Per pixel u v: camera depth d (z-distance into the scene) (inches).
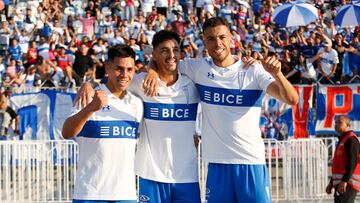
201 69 297.7
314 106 660.1
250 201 294.4
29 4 967.6
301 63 728.3
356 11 775.1
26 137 642.2
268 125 650.2
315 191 550.6
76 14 973.8
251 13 967.6
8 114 640.4
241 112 293.3
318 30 794.2
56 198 548.1
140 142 297.3
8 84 740.0
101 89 281.1
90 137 274.7
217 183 297.0
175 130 294.0
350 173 425.4
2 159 541.3
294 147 551.8
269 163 545.3
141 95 293.4
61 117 643.5
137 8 998.4
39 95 645.3
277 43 857.5
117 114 277.1
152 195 293.6
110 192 273.0
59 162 547.8
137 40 868.0
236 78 293.0
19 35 890.1
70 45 842.2
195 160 297.9
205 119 299.3
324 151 553.3
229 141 294.0
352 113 658.8
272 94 288.0
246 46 848.3
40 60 751.7
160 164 293.4
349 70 749.9
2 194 540.7
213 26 288.8
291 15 773.9
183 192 293.9
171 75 295.6
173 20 967.6
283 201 550.3
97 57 809.5
